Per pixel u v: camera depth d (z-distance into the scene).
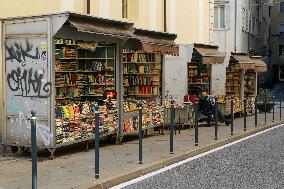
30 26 10.66
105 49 13.23
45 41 10.50
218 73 20.56
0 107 13.26
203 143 13.05
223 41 32.53
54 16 10.39
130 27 12.93
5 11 13.31
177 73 18.19
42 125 10.53
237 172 9.31
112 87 13.20
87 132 11.64
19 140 10.81
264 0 52.28
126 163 9.82
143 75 15.50
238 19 33.88
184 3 23.69
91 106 11.97
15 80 10.85
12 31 10.86
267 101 26.20
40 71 10.58
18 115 10.81
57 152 11.41
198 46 18.61
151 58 15.80
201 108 18.30
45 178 8.22
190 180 8.54
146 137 14.66
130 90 15.27
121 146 12.59
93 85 12.95
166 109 16.33
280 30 65.62
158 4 21.02
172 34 15.41
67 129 10.91
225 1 32.38
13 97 10.88
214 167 9.89
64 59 12.09
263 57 51.19
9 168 9.20
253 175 9.00
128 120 13.49
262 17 49.81
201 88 20.23
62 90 11.92
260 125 18.77
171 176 8.95
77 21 10.62
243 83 23.53
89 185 7.60
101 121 12.24
